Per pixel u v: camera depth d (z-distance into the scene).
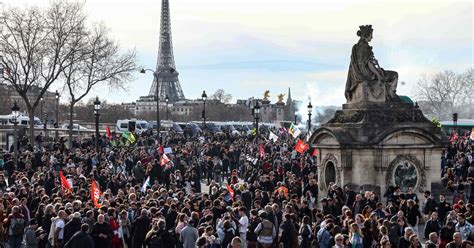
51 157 72.69
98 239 34.69
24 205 41.00
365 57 56.47
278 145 89.56
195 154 86.12
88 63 114.81
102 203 42.00
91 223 35.59
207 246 31.80
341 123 56.09
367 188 53.06
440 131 54.78
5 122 151.25
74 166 63.06
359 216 35.66
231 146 84.88
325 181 56.69
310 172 58.25
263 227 35.72
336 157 55.00
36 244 36.81
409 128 52.88
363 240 33.88
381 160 53.09
